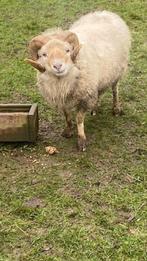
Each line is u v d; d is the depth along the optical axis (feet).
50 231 8.92
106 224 9.04
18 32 17.98
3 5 20.56
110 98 13.61
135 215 9.24
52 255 8.42
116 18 12.30
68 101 10.70
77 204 9.59
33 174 10.60
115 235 8.76
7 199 9.87
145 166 10.71
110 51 11.30
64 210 9.47
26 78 14.71
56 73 9.72
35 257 8.40
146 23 18.40
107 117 12.67
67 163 10.89
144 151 11.20
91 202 9.64
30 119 11.19
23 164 10.95
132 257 8.29
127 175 10.43
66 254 8.42
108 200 9.66
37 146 11.54
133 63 15.38
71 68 10.05
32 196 9.91
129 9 19.65
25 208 9.50
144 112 12.84
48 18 19.13
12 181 10.41
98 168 10.68
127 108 13.07
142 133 11.91
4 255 8.48
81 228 8.95
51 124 12.45
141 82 14.34
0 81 14.57
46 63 9.91
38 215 9.34
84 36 11.07
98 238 8.71
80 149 11.27
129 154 11.14
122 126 12.23
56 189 10.07
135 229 8.91
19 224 9.16
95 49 10.98
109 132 11.99
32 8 20.17
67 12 19.62
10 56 16.21
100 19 12.01
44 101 13.44
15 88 14.20
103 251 8.43
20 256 8.44
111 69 11.37
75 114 12.12
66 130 11.75
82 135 11.24
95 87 10.73
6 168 10.84
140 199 9.66
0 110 11.76
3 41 17.30
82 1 20.71
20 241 8.79
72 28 11.82
